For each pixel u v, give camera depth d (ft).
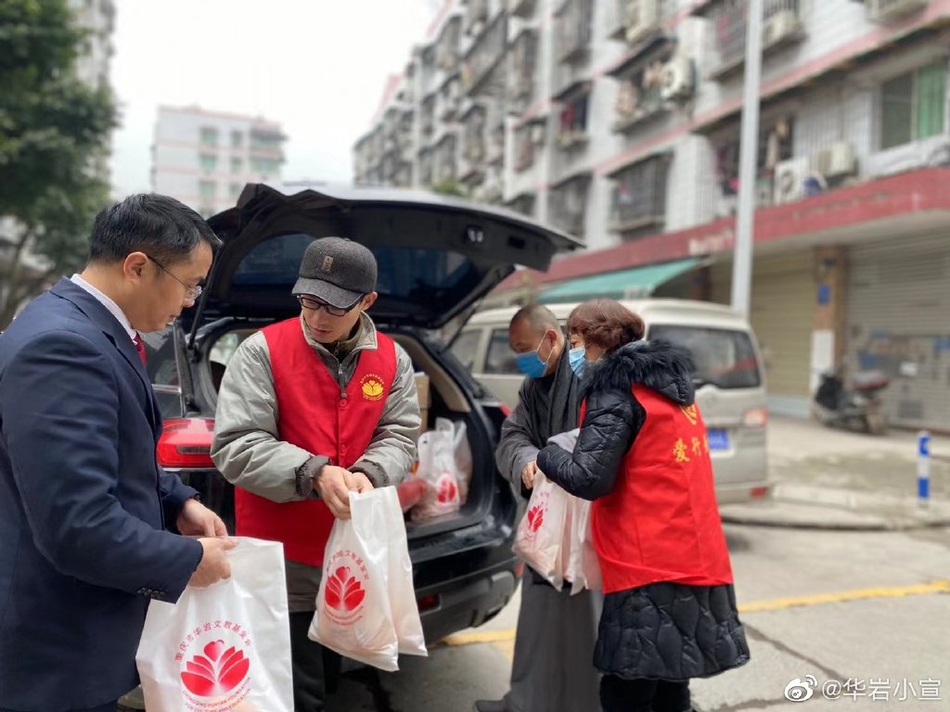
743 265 25.96
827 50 35.12
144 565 4.22
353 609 5.78
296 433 6.37
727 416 16.30
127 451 4.56
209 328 9.52
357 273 6.11
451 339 11.75
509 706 8.11
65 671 4.30
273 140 221.66
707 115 43.16
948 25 28.84
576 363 7.72
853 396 33.68
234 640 4.80
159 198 4.70
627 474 6.58
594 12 56.08
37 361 4.08
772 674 10.11
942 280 32.22
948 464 26.22
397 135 124.16
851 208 30.17
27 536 4.29
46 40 41.60
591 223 56.08
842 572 14.93
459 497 9.39
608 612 6.64
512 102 69.31
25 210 45.75
